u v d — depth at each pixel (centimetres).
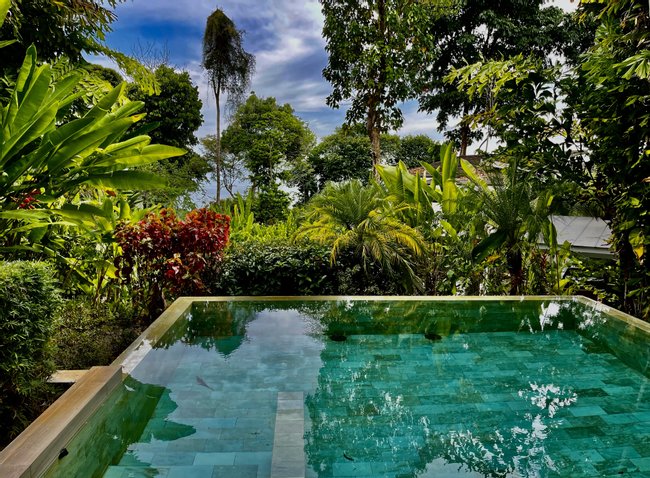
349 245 526
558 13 1566
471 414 237
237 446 201
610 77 392
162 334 307
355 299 426
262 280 501
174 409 235
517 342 348
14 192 316
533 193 495
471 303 429
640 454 202
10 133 287
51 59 555
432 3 1239
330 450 201
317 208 570
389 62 1184
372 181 648
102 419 210
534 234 489
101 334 370
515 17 1562
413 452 201
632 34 382
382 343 344
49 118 298
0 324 204
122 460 186
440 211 599
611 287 466
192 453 194
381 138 2245
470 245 520
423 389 267
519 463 194
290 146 2309
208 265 471
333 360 310
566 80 453
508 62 480
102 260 407
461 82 530
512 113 489
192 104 1914
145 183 343
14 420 223
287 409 237
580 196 472
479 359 315
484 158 548
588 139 453
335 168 2139
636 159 404
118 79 1059
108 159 336
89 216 335
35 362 227
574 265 515
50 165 314
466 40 1505
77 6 543
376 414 235
